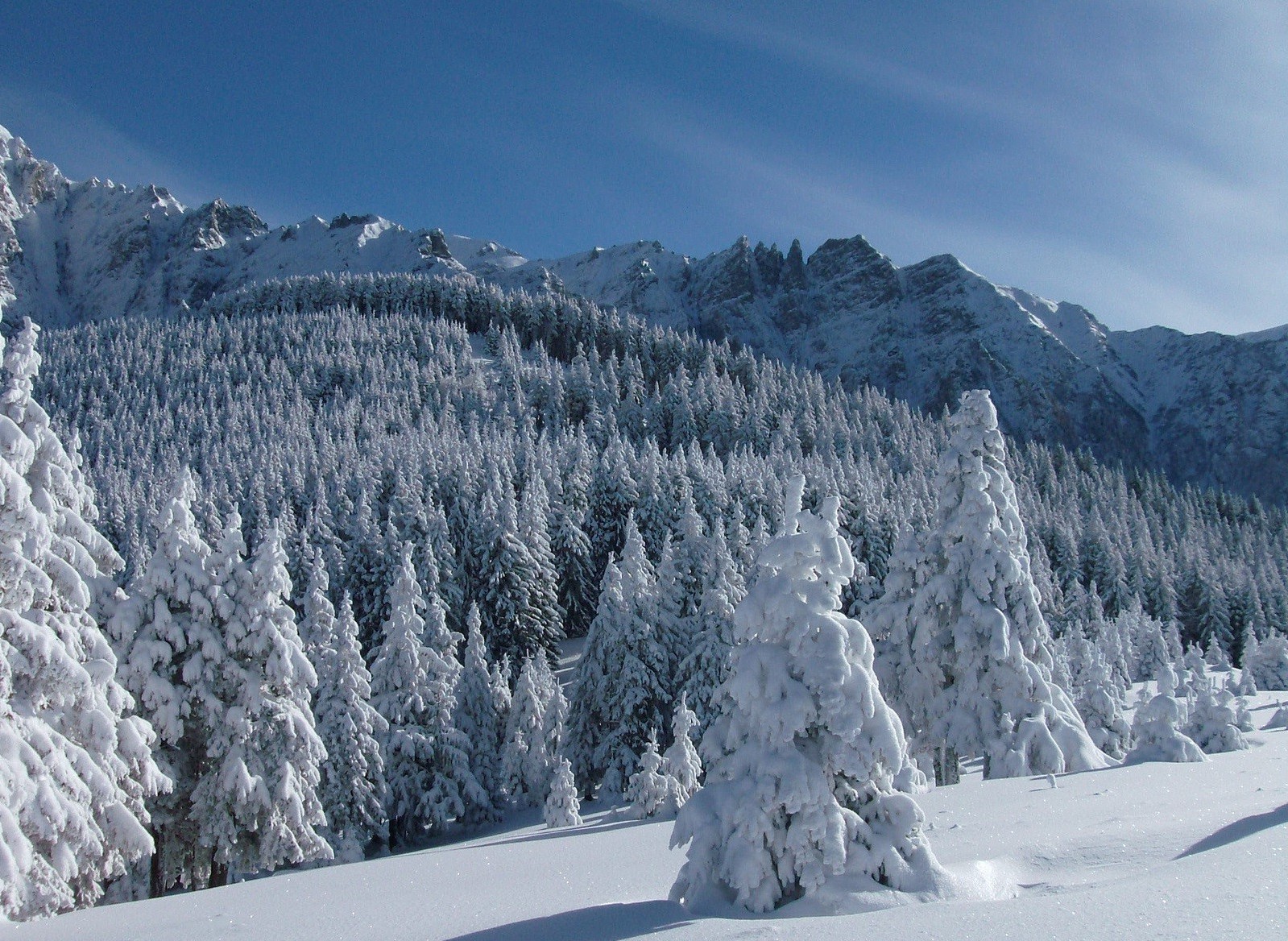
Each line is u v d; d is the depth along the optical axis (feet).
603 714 134.51
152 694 67.62
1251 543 504.02
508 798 143.64
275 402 465.88
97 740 55.83
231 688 72.74
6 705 50.37
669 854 48.55
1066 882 29.01
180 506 72.23
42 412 56.59
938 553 80.59
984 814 42.68
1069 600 314.35
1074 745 72.49
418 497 226.58
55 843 51.06
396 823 119.24
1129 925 21.15
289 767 72.59
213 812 70.64
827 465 406.41
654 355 645.92
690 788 101.24
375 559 203.21
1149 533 419.74
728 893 30.42
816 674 31.71
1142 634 276.00
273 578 73.46
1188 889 23.58
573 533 249.34
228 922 36.65
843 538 33.58
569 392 492.13
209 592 71.56
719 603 130.93
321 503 232.94
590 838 64.23
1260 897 22.17
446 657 127.65
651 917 29.07
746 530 183.01
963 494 79.71
